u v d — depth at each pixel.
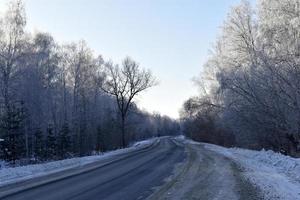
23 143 44.50
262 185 15.36
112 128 76.56
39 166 25.69
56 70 61.97
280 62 28.06
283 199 12.39
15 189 16.61
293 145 31.09
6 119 38.53
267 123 32.94
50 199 13.83
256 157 28.77
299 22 27.66
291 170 19.62
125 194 14.37
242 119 37.69
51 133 48.66
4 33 43.06
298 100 26.67
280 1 29.94
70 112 63.56
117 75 72.31
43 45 56.91
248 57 41.34
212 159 29.42
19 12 43.78
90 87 68.81
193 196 13.42
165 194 14.00
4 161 37.59
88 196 14.23
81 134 62.31
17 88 45.28
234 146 52.31
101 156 38.59
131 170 23.33
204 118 74.50
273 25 30.47
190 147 52.25
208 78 60.78
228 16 44.28
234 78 35.59
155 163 27.48
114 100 95.69
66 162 29.86
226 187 15.23
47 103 57.44
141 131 153.12
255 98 31.78
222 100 48.56
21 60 44.44
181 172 20.97
